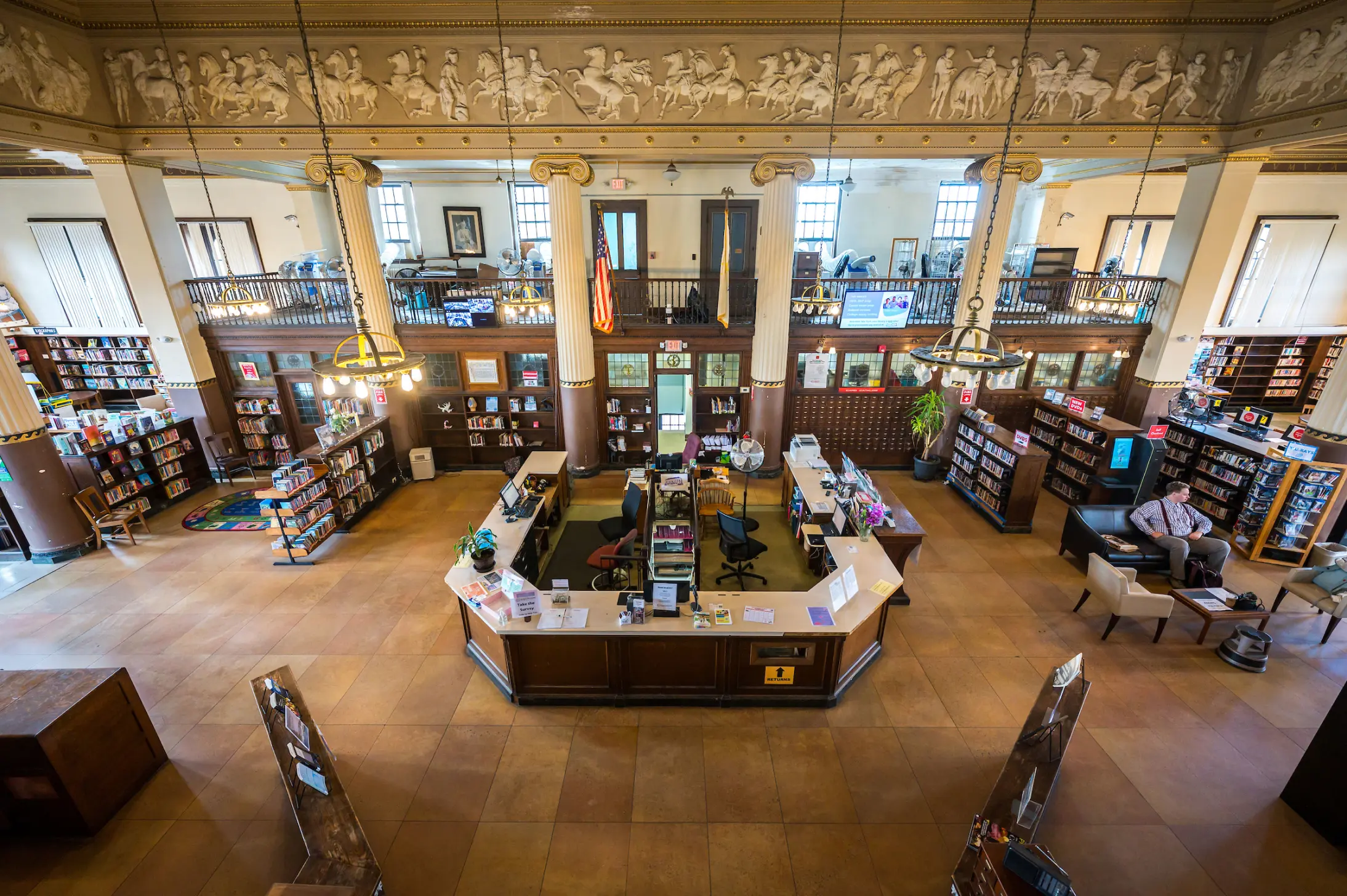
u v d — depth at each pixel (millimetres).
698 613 5203
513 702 5488
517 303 8500
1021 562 7984
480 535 6191
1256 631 5875
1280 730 5148
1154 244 13461
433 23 7840
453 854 4090
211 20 7855
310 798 4043
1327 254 12773
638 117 8438
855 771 4773
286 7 7730
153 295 9617
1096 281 10648
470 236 13414
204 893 3840
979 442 9562
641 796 4535
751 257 12953
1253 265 13031
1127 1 7656
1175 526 7406
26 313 13367
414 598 7137
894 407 11016
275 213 13500
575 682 5438
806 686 5418
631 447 11406
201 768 4793
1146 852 4090
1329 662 6012
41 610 6867
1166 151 8758
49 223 12570
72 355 13594
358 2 7645
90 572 7699
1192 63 8195
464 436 11219
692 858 4070
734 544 7035
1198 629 6555
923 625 6637
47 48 7590
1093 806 4434
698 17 7797
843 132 8492
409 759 4863
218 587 7355
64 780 4000
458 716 5324
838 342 10445
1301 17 7520
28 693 4184
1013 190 8961
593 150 8680
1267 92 8094
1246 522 8359
